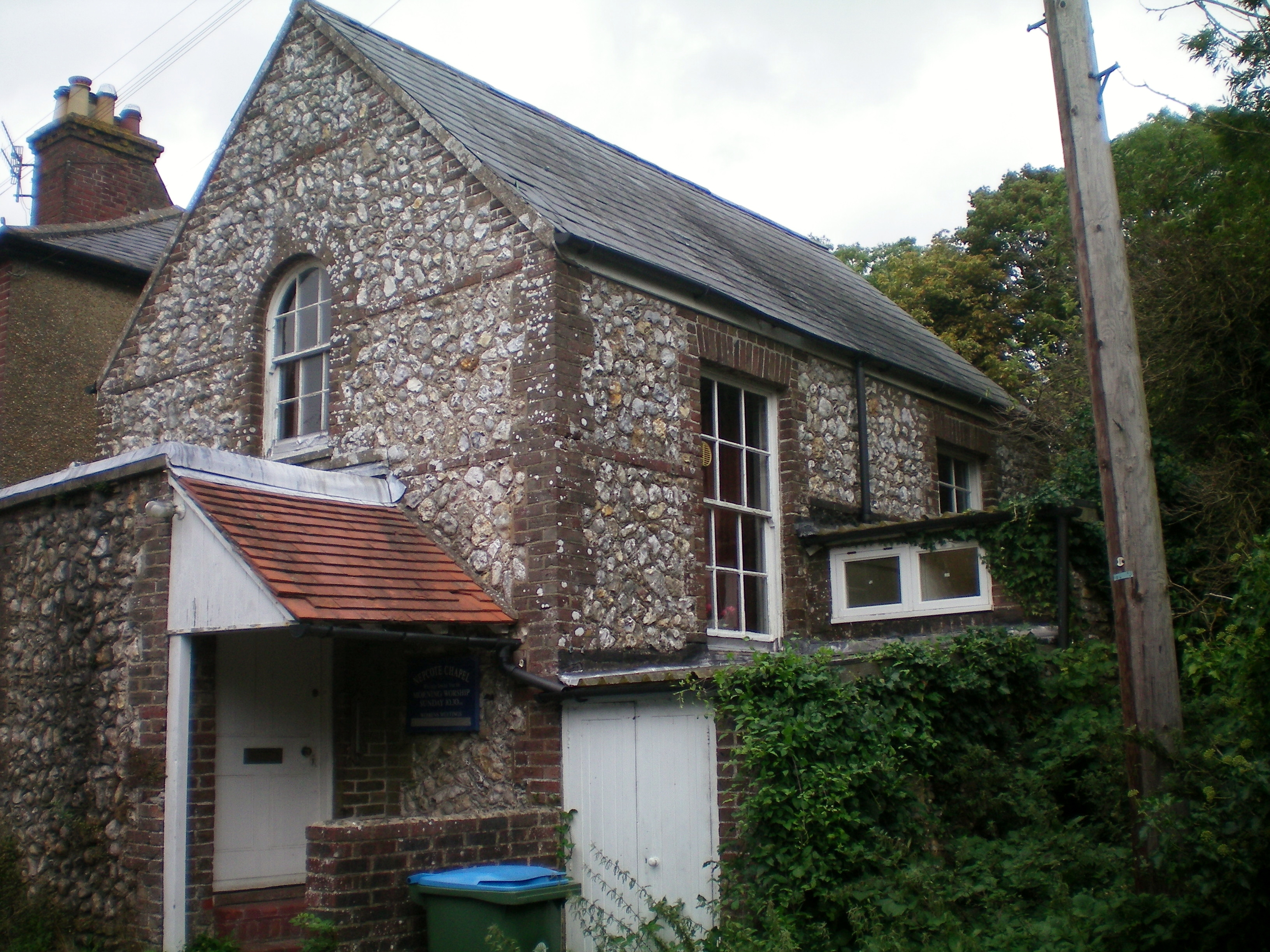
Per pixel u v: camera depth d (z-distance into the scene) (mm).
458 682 8688
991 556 9602
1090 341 7098
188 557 7668
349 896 6547
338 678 8773
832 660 7887
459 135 9641
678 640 9125
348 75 10391
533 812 7730
